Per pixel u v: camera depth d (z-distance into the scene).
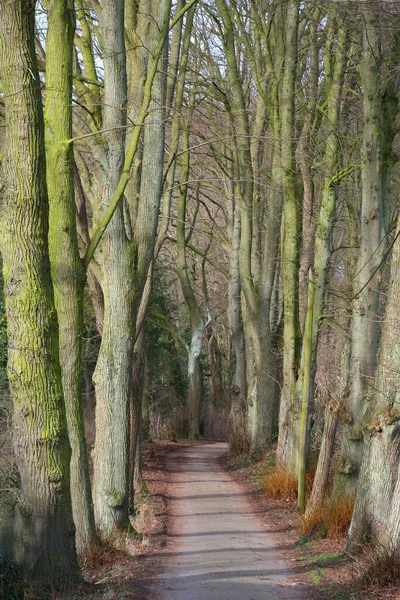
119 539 13.57
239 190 25.55
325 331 24.80
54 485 9.29
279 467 20.80
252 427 28.39
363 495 11.53
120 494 14.40
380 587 9.77
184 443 39.44
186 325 51.34
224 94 24.67
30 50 8.98
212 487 22.45
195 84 25.53
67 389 11.98
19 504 9.35
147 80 12.12
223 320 50.72
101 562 12.27
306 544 13.91
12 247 9.05
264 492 20.44
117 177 14.09
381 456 11.30
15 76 8.91
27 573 9.10
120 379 14.55
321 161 18.73
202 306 49.88
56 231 10.91
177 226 32.22
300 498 17.27
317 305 17.56
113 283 14.43
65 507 9.43
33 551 9.17
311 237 18.64
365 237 13.63
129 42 16.17
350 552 11.59
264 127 26.48
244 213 25.61
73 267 11.11
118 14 13.94
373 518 11.37
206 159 31.23
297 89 21.94
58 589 9.23
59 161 10.59
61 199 10.77
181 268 34.72
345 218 20.02
